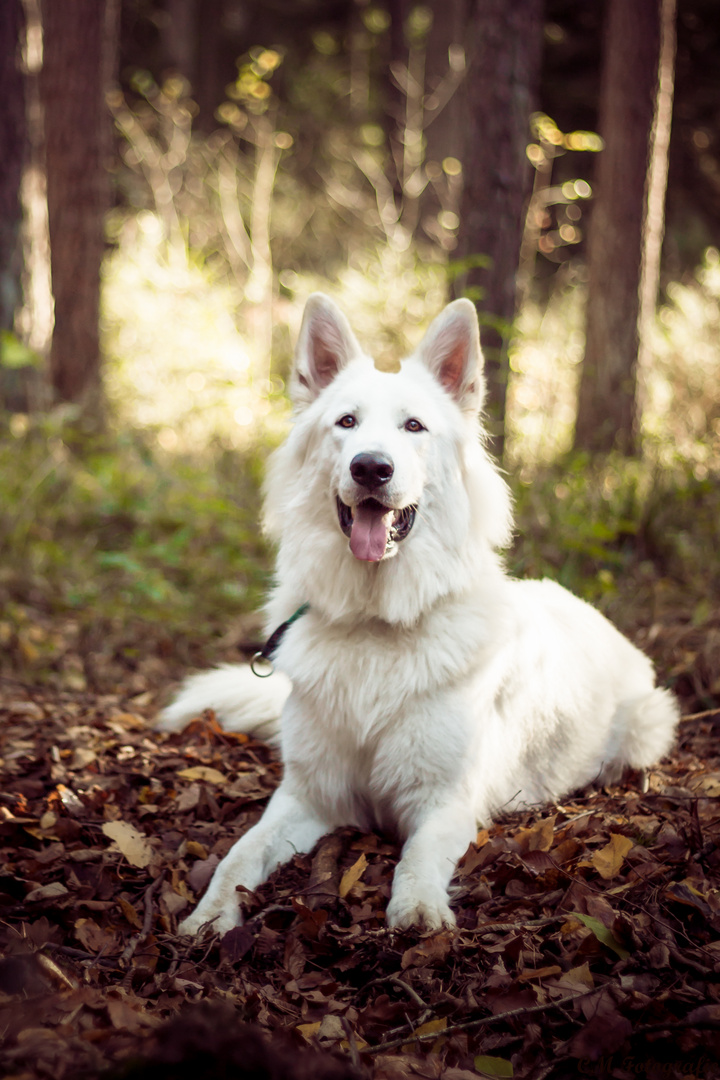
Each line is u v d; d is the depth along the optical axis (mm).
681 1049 2080
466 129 7316
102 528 7273
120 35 21750
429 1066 2049
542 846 3043
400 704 3119
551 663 3625
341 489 3105
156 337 11906
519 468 7082
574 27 18688
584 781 3865
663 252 17734
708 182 21062
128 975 2449
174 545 6844
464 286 7371
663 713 3908
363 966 2559
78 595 6141
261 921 2756
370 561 3199
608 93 9094
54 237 9625
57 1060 1840
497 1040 2180
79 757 3982
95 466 8016
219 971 2516
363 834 3352
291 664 3295
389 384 3354
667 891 2678
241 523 7355
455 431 3443
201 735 4379
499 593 3480
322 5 26266
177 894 2957
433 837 2945
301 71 23781
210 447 9109
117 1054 1870
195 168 16641
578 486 6758
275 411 10023
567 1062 2078
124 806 3615
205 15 22812
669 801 3441
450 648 3180
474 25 7188
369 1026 2268
